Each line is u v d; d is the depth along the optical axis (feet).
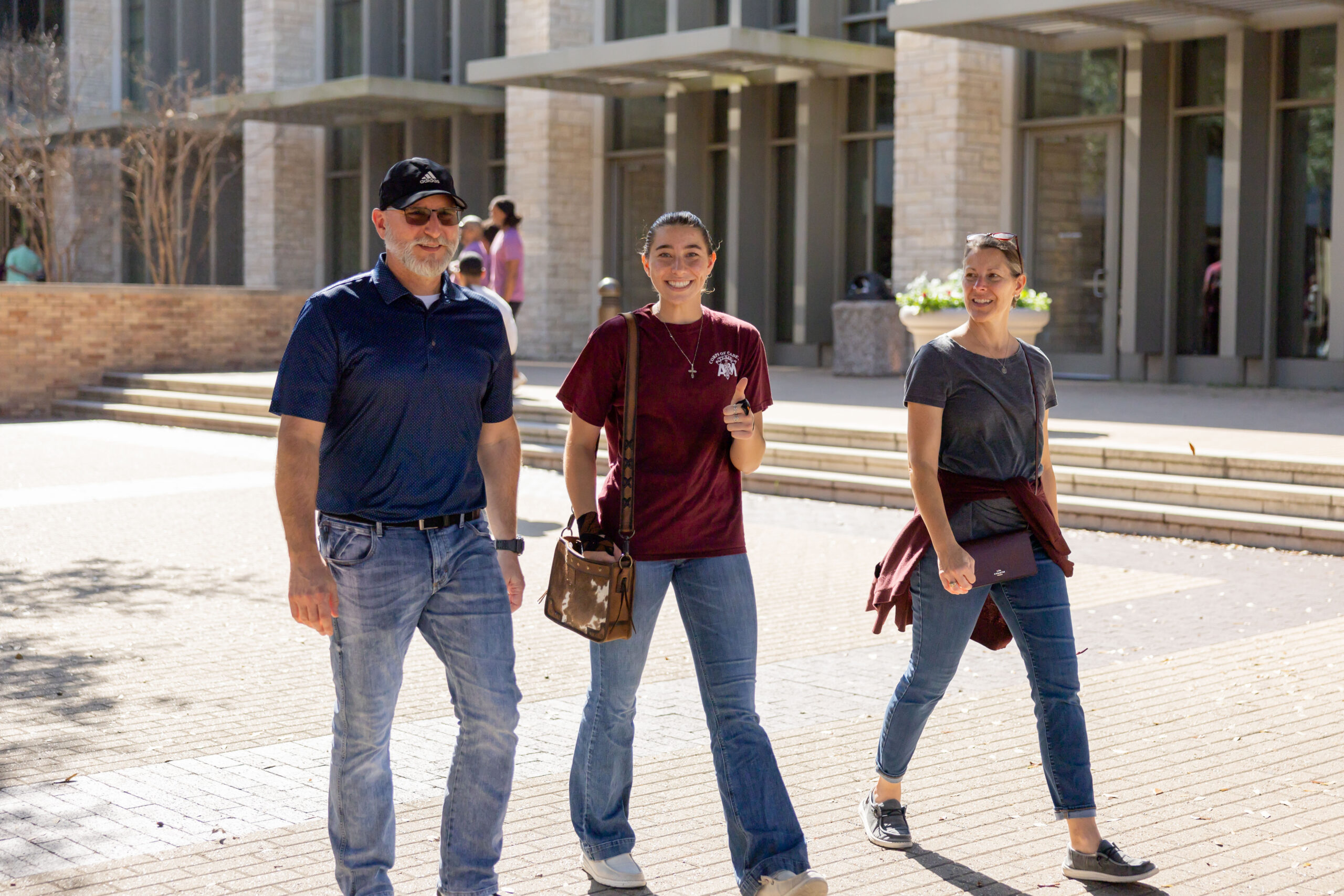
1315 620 24.26
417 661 21.85
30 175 85.87
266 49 87.35
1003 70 59.62
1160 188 56.39
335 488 11.80
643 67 64.08
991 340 13.84
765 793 12.42
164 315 67.46
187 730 18.07
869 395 52.03
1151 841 14.17
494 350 12.13
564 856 13.79
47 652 22.16
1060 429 39.86
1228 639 22.86
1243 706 19.02
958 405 13.62
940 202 58.80
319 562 11.31
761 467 40.70
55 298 64.28
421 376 11.62
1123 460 35.14
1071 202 59.31
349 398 11.61
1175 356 57.16
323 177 89.04
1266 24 52.49
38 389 64.28
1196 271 56.70
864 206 66.23
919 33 55.72
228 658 21.95
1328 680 20.33
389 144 86.02
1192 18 53.36
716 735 12.82
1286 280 54.54
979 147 59.00
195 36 98.22
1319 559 29.86
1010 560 13.43
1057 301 60.03
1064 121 58.54
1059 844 14.14
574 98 73.92
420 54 82.99
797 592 27.07
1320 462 31.96
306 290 76.74
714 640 12.89
